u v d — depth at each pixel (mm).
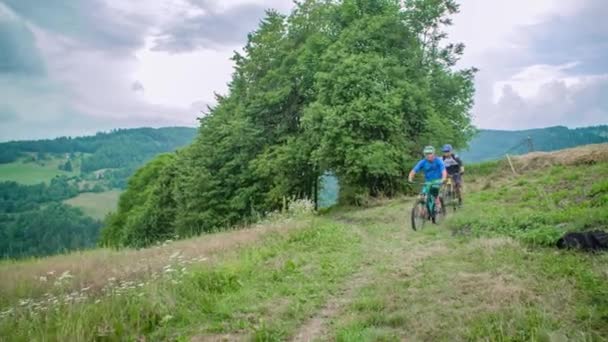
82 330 5629
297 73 29062
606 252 6695
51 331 5934
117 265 10742
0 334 5953
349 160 22312
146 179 60719
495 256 7410
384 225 13719
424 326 5055
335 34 27562
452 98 28938
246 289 7340
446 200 13750
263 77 31656
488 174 22141
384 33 24734
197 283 7570
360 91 22484
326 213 23344
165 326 5984
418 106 23500
